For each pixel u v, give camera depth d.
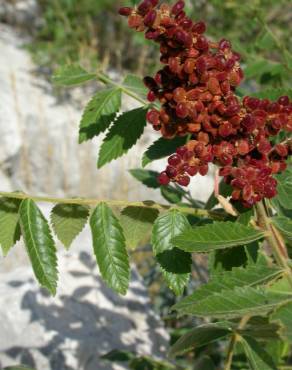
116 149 0.31
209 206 0.31
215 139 0.25
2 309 0.52
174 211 0.27
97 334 0.53
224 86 0.24
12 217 0.27
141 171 0.40
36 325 0.52
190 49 0.24
